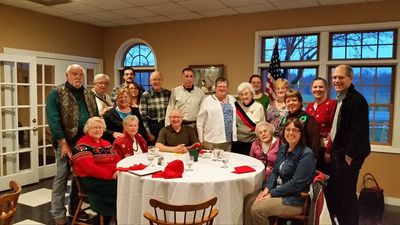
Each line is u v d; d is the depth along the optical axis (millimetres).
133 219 2322
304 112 2760
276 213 2332
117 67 6180
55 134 3078
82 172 2689
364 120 2492
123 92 3531
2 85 4398
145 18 5422
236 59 5113
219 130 3416
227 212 2215
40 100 5055
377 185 4184
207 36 5316
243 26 5031
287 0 4242
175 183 2148
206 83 5305
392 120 4273
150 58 6008
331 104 2846
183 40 5520
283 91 3418
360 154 2500
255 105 3568
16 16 4691
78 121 3215
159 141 3273
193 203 2156
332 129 2695
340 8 4367
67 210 3490
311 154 2402
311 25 4555
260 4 4465
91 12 5016
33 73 4770
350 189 2586
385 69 4324
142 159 2809
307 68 4773
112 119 3439
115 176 2682
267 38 4992
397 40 4137
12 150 4539
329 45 4531
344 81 2566
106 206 2695
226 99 3525
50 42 5207
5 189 4398
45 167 5039
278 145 2891
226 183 2201
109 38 6172
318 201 2189
